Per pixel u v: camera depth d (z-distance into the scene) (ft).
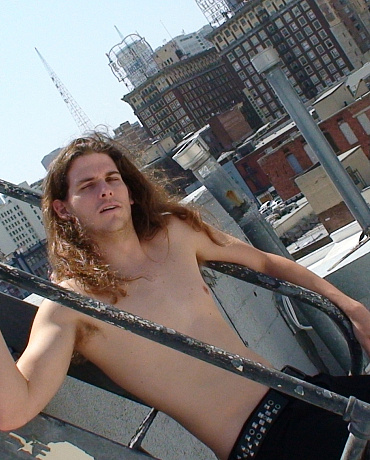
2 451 4.54
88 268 5.99
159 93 463.01
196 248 6.98
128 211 6.36
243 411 5.87
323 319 9.70
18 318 6.28
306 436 5.63
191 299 6.37
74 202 6.22
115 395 6.38
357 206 15.23
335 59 386.73
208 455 7.39
